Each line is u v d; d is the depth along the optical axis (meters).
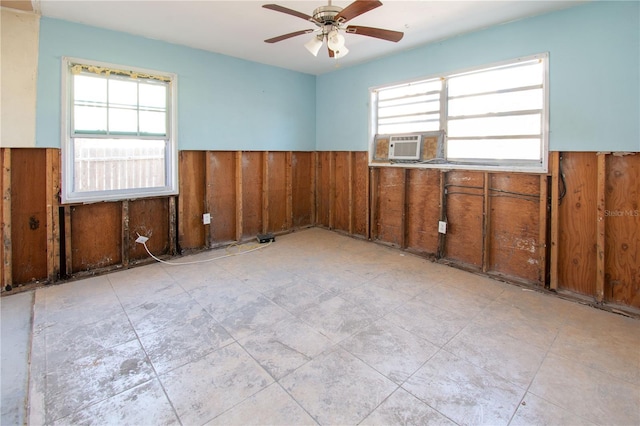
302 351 2.22
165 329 2.49
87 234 3.56
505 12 3.03
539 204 3.24
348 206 5.25
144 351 2.21
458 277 3.54
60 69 3.22
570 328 2.51
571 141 2.96
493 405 1.75
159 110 3.93
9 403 1.75
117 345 2.28
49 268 3.30
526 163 3.30
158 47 3.82
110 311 2.76
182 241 4.21
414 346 2.28
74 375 1.97
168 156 4.05
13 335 2.39
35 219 3.25
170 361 2.11
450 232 4.00
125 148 3.75
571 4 2.85
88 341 2.32
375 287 3.27
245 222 4.93
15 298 2.99
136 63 3.67
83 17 3.18
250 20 3.27
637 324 2.57
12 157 3.09
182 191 4.15
